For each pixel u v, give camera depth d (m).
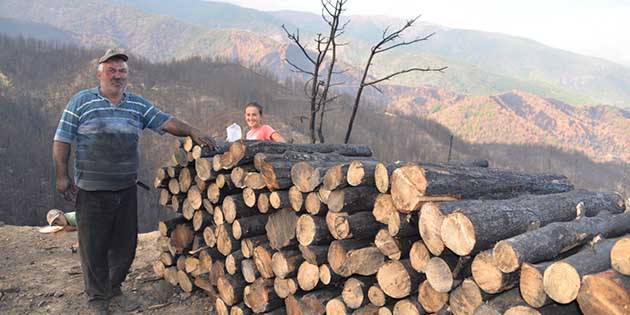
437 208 2.51
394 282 2.81
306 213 3.44
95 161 3.85
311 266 3.34
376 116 153.12
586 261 2.13
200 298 4.45
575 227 2.57
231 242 3.90
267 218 3.94
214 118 111.62
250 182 3.71
